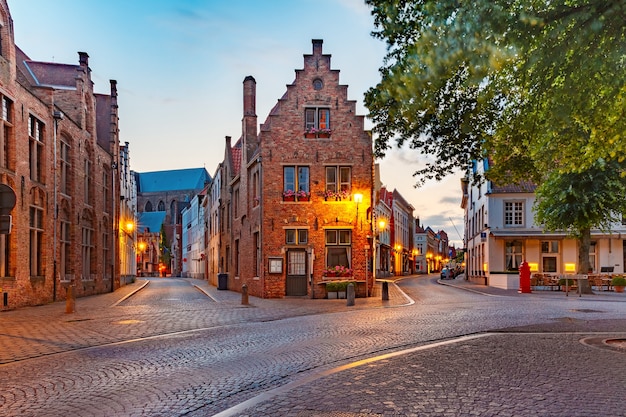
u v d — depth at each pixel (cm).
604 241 3934
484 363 922
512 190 3988
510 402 668
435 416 611
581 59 912
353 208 2731
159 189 12625
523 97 1222
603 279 3359
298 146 2758
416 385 761
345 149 2758
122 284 4503
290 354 1044
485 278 4209
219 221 4350
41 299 2314
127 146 5550
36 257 2295
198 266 7256
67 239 2708
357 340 1212
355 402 673
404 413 623
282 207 2733
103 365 952
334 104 2778
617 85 941
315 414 625
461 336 1277
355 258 2717
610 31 862
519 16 803
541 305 2184
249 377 845
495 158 1414
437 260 14025
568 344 1131
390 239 6956
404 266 8462
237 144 3994
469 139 1329
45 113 2384
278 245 2725
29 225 2212
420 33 952
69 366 945
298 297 2734
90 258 3141
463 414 619
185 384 802
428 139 1317
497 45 823
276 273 2716
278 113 2772
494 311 1912
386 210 6500
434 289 3653
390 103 1145
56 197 2503
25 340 1248
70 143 2736
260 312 1948
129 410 664
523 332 1342
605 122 1116
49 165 2425
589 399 681
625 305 2184
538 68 941
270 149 2755
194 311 1989
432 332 1341
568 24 826
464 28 812
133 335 1339
